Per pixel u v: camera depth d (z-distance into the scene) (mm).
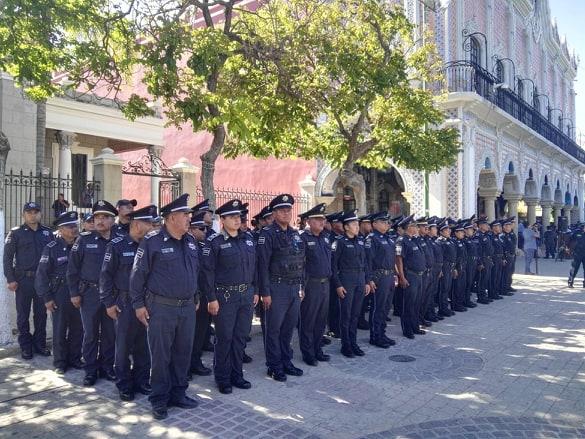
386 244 7770
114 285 5359
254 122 8188
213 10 19578
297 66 10078
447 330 8727
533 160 25281
